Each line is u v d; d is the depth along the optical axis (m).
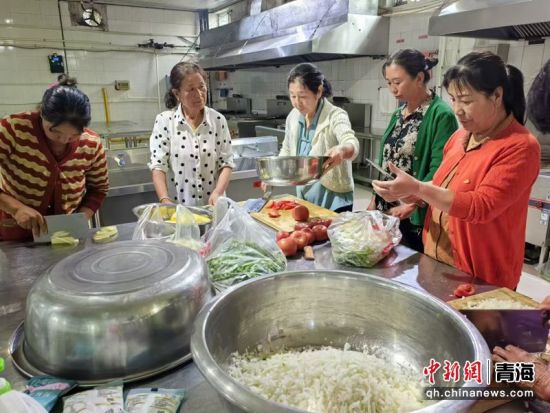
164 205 1.68
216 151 2.14
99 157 1.75
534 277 2.92
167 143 2.12
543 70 3.03
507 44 3.46
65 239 1.52
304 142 2.29
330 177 2.16
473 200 1.18
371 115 5.09
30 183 1.58
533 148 1.20
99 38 6.15
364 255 1.33
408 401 0.78
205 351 0.68
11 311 1.08
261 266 1.20
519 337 0.86
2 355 0.91
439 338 0.83
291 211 1.92
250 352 0.93
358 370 0.81
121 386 0.78
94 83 6.29
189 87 1.92
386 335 0.95
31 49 5.74
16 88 5.76
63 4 5.80
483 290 1.18
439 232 1.50
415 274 1.29
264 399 0.56
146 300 0.83
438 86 4.07
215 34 6.32
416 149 1.87
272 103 6.43
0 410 0.60
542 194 2.91
